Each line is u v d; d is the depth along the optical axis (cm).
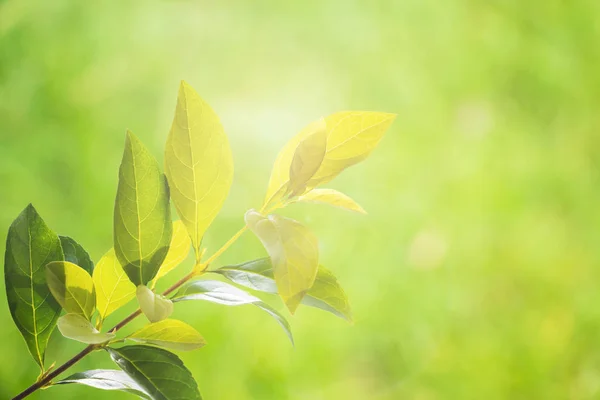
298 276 62
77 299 66
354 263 199
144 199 66
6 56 217
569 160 225
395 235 206
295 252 62
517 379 180
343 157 67
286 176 68
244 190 211
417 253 202
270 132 226
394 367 182
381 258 201
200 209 67
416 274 198
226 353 173
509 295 197
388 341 185
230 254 193
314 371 177
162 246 66
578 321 191
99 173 203
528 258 202
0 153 200
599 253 203
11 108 209
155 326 66
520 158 224
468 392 178
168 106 224
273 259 62
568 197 216
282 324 67
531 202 215
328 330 183
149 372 65
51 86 215
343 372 179
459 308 193
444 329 189
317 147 66
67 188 200
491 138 228
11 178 196
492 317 192
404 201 213
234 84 235
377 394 177
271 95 235
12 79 214
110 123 214
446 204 214
